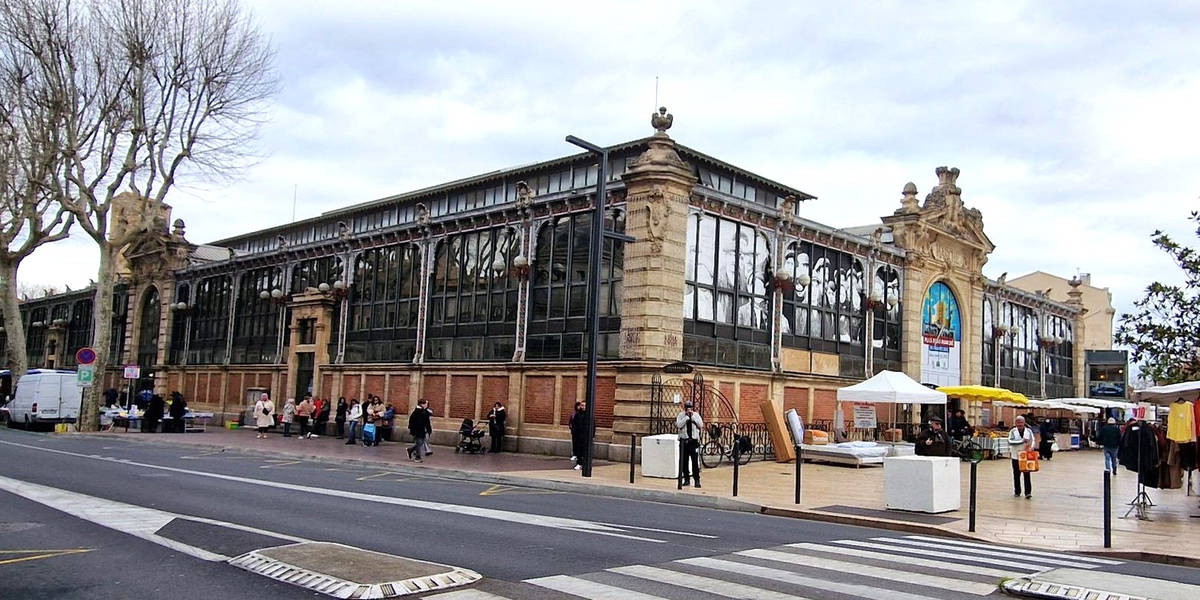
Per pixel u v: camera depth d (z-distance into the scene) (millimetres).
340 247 35625
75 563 8367
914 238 35312
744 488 18375
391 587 7246
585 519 12766
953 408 37688
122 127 32531
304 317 36688
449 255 31094
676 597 7367
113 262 33406
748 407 27172
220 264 42219
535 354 27328
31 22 30531
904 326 34844
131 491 14195
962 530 12969
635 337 24172
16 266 36344
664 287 24219
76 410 35344
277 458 23969
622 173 25938
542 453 26234
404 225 32469
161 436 31156
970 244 38969
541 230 27969
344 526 11117
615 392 24594
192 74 32219
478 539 10375
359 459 23328
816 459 25406
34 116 32469
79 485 14820
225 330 42062
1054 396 48156
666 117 25234
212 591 7258
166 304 46125
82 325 55219
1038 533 12977
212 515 11719
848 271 32312
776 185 32219
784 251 28891
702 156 29266
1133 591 7867
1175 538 12633
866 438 31844
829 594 7648
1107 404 40031
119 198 48000
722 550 10148
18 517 11109
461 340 29938
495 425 26531
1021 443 18406
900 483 15180
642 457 20969
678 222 24812
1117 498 18469
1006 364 43062
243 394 40094
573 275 26703
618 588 7688
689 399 24406
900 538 12273
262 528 10672
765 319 28281
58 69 31391
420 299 31578
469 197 33875
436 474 20953
